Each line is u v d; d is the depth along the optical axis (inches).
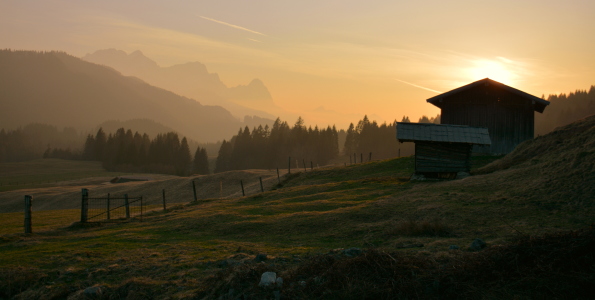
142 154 6619.1
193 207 1238.3
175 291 402.9
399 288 331.3
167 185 2760.8
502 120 1610.5
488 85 1619.1
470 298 315.6
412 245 494.0
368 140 6614.2
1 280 466.0
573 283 313.3
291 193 1259.8
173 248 607.2
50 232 883.4
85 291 407.5
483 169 1222.3
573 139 1024.9
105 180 4384.8
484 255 370.9
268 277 372.2
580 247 346.0
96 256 570.9
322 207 915.4
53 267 523.2
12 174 5502.0
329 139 6727.4
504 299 307.3
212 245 620.7
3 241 765.3
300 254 497.4
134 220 1039.6
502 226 577.6
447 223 626.2
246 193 1898.4
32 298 423.5
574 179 741.3
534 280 324.8
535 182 808.3
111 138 7155.5
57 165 6766.7
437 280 336.5
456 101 1648.6
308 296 339.9
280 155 6343.5
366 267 366.6
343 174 1722.4
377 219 709.3
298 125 7150.6
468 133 1202.6
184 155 6894.7
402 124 1240.2
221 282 390.6
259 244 600.4
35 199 2684.5
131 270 483.5
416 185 1080.8
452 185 968.3
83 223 973.8
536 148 1192.2
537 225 561.6
